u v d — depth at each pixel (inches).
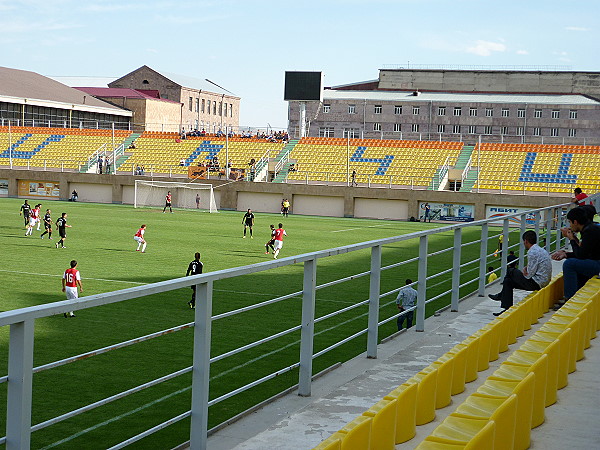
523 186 2701.8
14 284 922.1
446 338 389.1
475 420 164.4
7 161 3184.1
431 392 227.9
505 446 170.9
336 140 3181.6
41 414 419.8
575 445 208.4
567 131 3954.2
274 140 3238.2
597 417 235.9
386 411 182.9
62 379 491.8
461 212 2559.1
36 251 1284.4
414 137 4094.5
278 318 740.0
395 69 4510.3
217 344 617.3
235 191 2819.9
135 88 4547.2
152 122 4192.9
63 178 2992.1
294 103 4259.4
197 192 2847.0
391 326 717.9
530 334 376.5
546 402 245.6
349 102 4175.7
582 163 2817.4
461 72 4443.9
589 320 342.0
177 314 742.5
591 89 4291.3
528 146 2957.7
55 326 664.4
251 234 1699.1
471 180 2795.3
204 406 220.2
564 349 267.9
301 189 2748.5
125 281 981.2
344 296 896.9
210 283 216.1
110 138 3329.2
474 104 4035.4
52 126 3700.8
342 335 672.4
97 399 451.5
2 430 387.5
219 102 5009.8
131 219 2092.8
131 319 708.7
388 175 2876.5
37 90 3688.5
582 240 436.5
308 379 290.5
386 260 1282.0
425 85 4488.2
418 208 2618.1
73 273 745.6
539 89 4347.9
